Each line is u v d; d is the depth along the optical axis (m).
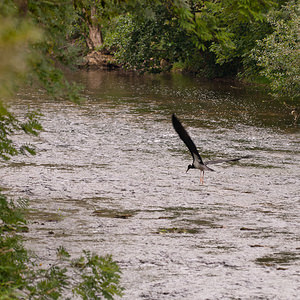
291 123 67.50
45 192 35.75
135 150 50.91
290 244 25.81
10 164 42.75
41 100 78.25
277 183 40.88
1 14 11.05
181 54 112.56
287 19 81.44
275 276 21.00
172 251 24.02
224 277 20.83
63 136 55.38
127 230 27.78
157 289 19.28
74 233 26.69
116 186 38.28
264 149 52.97
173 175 42.22
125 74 131.12
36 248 23.27
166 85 106.81
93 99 84.19
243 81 113.12
